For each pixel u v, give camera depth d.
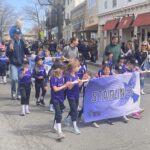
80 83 5.28
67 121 5.52
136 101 5.95
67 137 4.97
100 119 5.56
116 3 21.05
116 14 21.20
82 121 5.71
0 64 10.19
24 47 7.72
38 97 7.13
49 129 5.36
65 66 5.36
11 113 6.38
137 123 5.68
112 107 5.64
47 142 4.77
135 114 6.00
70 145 4.64
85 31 27.56
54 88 4.90
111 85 5.59
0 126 5.52
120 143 4.71
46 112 6.48
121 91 5.72
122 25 19.42
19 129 5.36
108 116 5.63
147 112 6.41
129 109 5.84
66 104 7.09
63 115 6.19
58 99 4.95
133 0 18.56
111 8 21.94
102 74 5.87
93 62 18.91
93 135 5.05
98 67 16.80
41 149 4.50
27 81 6.25
